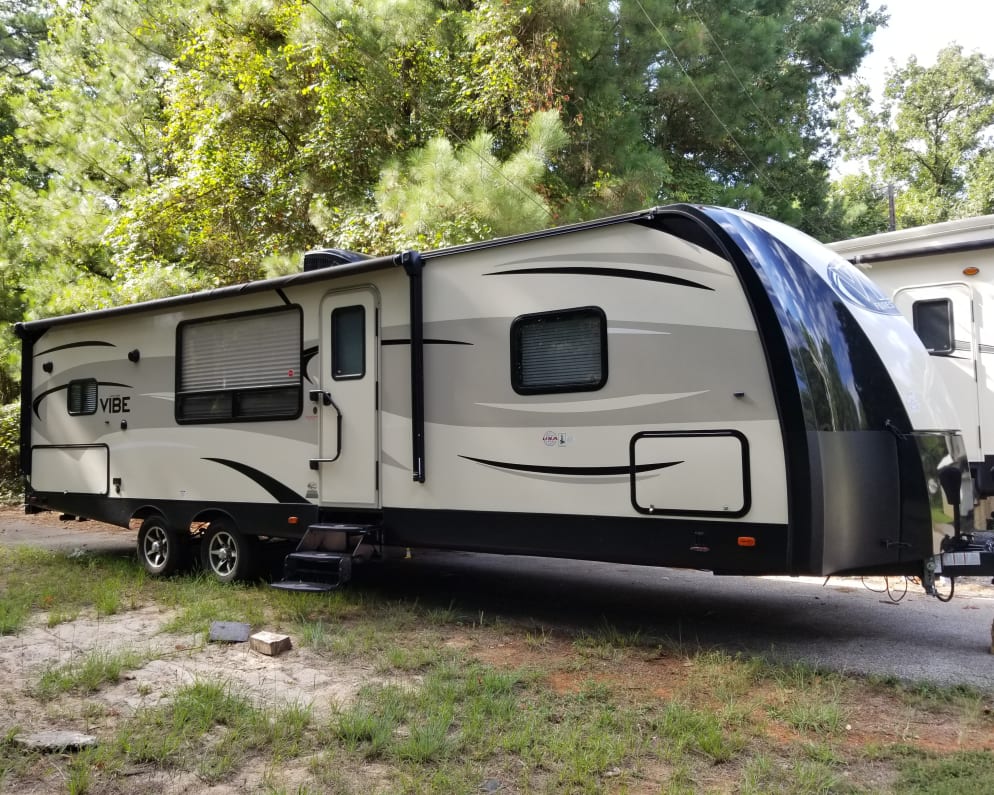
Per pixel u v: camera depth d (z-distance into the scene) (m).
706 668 4.70
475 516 5.81
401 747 3.58
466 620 5.96
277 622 5.89
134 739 3.69
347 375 6.47
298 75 13.15
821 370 4.69
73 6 16.28
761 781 3.30
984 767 3.40
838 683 4.45
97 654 4.96
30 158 17.55
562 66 12.15
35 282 14.01
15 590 6.86
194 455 7.52
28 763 3.47
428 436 6.06
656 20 13.70
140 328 8.04
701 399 4.89
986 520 7.87
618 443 5.20
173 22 14.59
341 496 6.48
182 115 14.09
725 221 4.96
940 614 6.12
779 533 4.59
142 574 7.60
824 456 4.55
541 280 5.58
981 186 33.81
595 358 5.33
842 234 21.62
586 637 5.44
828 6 25.19
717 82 16.20
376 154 12.68
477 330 5.86
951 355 7.91
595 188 12.15
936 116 37.16
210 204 13.73
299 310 6.84
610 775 3.39
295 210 13.30
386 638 5.46
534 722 3.90
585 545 5.32
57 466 8.88
